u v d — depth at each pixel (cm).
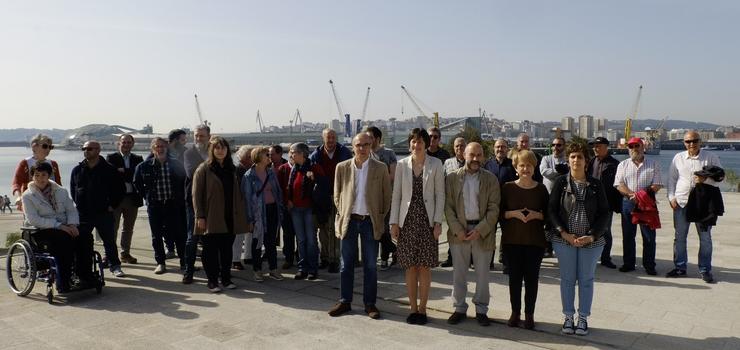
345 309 516
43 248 561
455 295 489
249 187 629
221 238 602
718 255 784
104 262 714
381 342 434
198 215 585
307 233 650
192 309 527
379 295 586
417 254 475
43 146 655
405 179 483
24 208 557
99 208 640
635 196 656
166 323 484
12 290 595
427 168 483
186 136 739
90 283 576
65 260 563
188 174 645
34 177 565
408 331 462
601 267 713
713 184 615
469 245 481
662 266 714
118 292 592
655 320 489
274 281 648
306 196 644
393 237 487
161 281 644
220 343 432
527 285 464
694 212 619
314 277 655
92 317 501
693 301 548
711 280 622
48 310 524
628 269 684
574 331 453
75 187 639
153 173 673
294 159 656
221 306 538
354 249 515
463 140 627
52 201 568
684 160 644
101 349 419
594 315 504
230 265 612
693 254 793
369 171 505
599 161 696
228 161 608
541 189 466
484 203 470
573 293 456
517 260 466
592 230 438
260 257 647
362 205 505
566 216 445
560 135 721
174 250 787
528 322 466
